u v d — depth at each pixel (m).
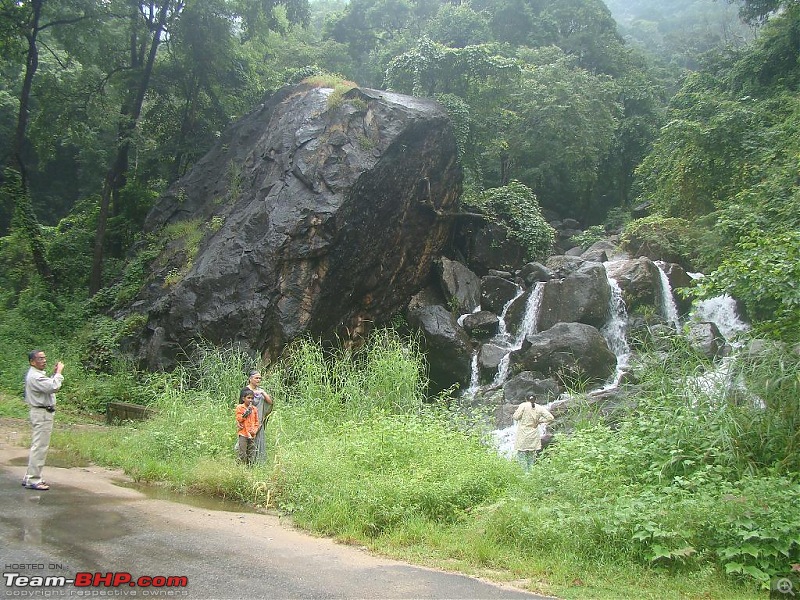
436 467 7.80
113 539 5.47
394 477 7.37
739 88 25.27
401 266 18.05
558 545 5.89
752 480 6.45
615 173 33.25
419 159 17.44
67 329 18.00
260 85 25.19
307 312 15.03
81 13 21.80
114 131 25.75
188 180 20.17
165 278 16.98
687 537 5.62
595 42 35.81
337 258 15.55
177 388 13.20
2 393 13.84
